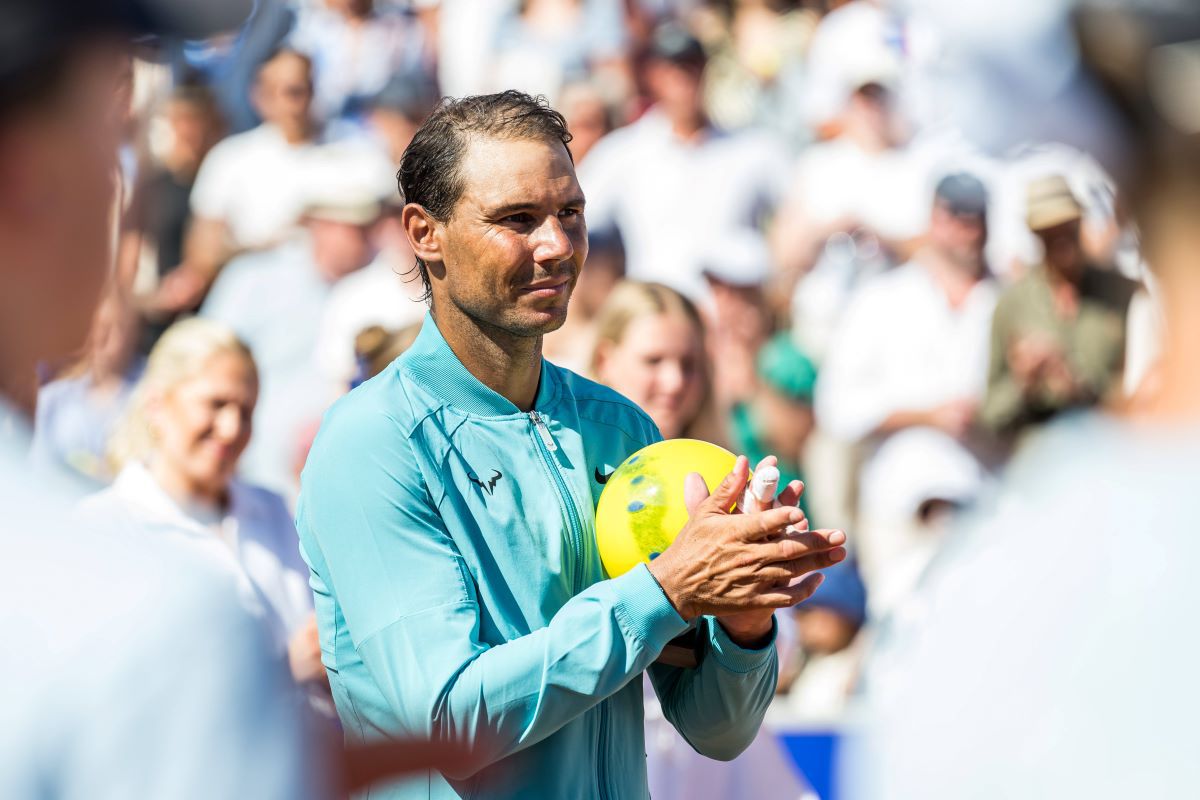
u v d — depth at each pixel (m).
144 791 3.53
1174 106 4.39
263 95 26.16
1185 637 4.14
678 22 28.88
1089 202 20.66
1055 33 4.53
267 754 3.70
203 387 15.02
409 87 27.34
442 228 8.28
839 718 14.09
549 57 28.31
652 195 26.14
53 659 3.55
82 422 18.67
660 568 7.71
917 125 26.25
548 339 22.80
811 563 7.61
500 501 8.20
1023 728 4.29
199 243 24.80
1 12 3.99
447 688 7.58
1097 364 20.48
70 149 4.15
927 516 21.94
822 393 23.75
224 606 3.79
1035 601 4.38
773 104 27.66
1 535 3.74
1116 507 4.35
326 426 8.37
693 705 8.70
